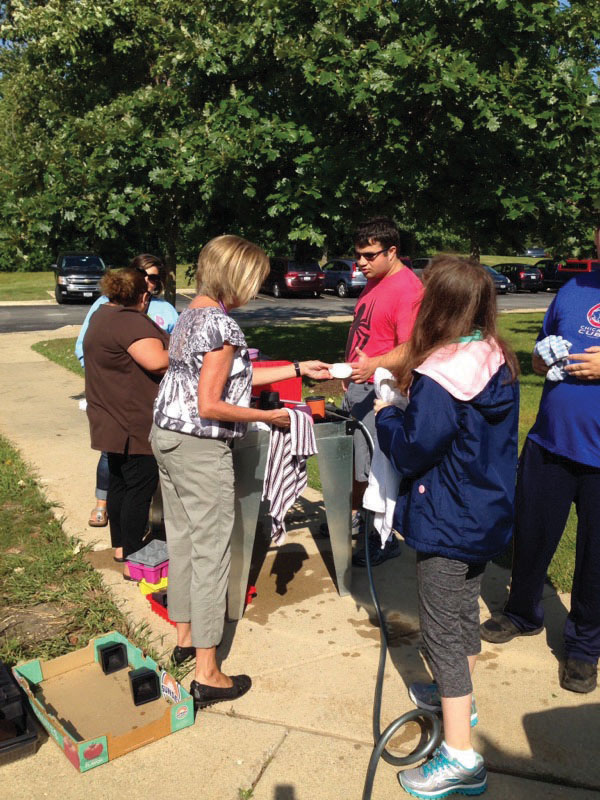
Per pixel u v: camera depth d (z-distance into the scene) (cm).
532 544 307
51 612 345
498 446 219
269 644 319
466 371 208
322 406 356
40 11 1234
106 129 917
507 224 894
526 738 256
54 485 527
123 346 343
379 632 331
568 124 773
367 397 389
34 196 914
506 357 218
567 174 873
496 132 800
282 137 873
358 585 379
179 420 260
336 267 2872
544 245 944
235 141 877
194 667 299
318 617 344
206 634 268
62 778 236
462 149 812
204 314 256
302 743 254
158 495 419
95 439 358
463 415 211
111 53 1209
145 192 917
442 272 215
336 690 285
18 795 228
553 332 299
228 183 900
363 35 889
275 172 943
